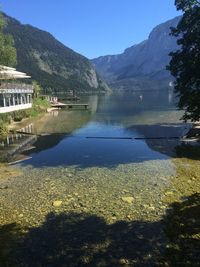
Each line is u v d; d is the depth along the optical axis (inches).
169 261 408.5
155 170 801.6
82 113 2551.7
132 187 671.1
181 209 555.2
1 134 1395.2
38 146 1171.3
